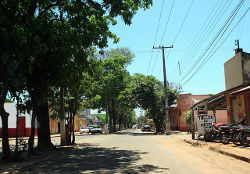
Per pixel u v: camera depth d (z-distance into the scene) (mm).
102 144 22000
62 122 20891
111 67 54781
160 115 48125
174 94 49250
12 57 10578
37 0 13156
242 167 9695
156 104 47688
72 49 13766
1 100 11898
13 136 39750
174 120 57188
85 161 12047
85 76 20438
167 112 39312
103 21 15531
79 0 14391
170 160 11742
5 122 12234
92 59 19922
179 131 48438
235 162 10898
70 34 14242
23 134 40219
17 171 9828
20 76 11109
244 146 14984
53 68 13469
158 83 51250
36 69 13539
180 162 11102
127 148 17953
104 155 14117
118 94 55875
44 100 14234
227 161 11203
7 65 10672
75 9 14359
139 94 47469
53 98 20094
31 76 13742
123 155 13891
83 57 14750
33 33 11469
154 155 13711
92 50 20078
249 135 14859
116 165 10516
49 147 17172
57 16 15508
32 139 14250
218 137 18578
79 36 14438
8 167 10461
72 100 21922
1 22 10352
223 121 45938
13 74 11047
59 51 13094
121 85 55219
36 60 12641
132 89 48219
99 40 15500
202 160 11625
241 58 20688
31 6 13031
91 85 21812
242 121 16531
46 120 17391
